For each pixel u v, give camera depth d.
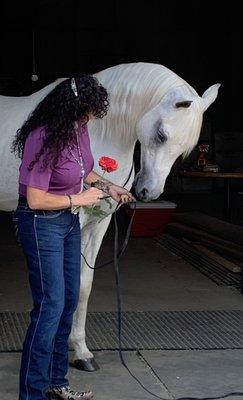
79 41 11.67
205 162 8.34
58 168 2.57
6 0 11.04
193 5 11.94
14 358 3.48
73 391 2.98
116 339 3.86
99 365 3.43
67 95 2.53
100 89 2.59
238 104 12.56
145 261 6.13
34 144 2.52
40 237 2.58
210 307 4.66
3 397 3.00
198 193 12.61
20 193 2.62
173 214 7.49
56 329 2.63
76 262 2.81
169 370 3.40
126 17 11.73
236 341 3.89
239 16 12.07
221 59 12.29
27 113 3.27
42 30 11.52
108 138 3.13
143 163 2.97
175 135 2.87
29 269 2.64
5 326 4.04
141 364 3.47
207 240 6.55
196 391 3.14
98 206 3.00
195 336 3.96
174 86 2.93
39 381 2.64
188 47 12.11
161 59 12.03
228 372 3.39
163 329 4.09
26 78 11.66
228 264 5.75
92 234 3.23
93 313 4.39
